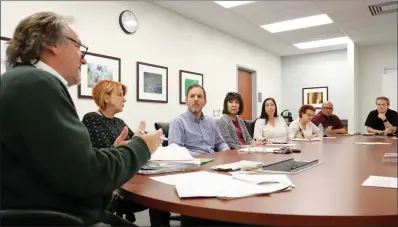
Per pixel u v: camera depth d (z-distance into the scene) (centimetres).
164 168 118
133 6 356
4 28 219
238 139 292
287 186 89
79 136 70
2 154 71
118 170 76
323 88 684
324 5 403
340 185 94
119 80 335
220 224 95
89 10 303
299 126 370
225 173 118
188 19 443
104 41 320
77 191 69
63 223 70
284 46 638
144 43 369
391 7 409
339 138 343
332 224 64
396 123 429
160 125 296
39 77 71
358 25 493
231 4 396
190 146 226
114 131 194
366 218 64
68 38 86
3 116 68
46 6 254
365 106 651
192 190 86
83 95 297
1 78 73
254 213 68
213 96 494
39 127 67
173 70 413
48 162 67
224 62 524
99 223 85
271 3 395
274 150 203
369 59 648
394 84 623
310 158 163
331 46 639
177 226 152
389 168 126
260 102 643
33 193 72
